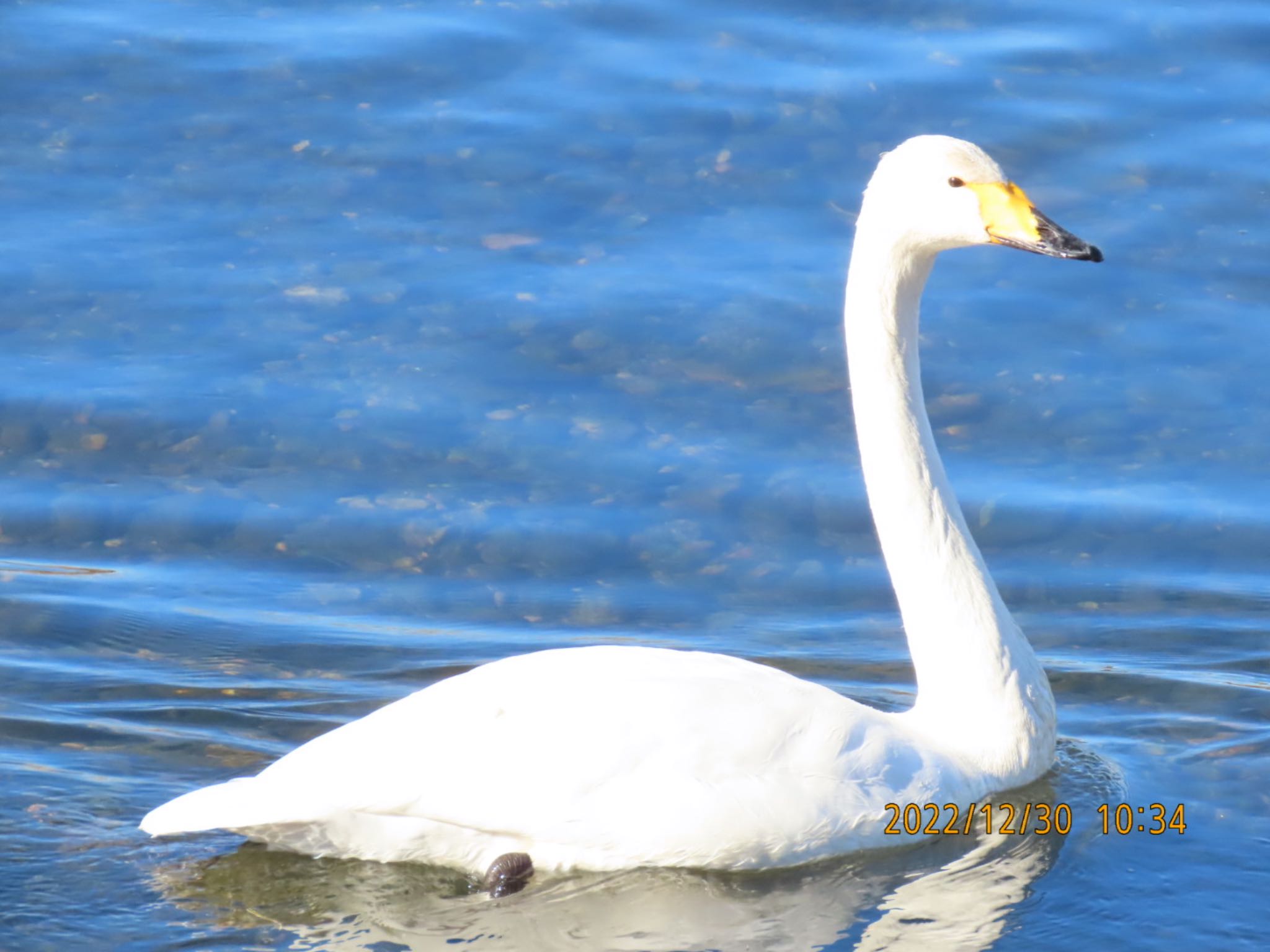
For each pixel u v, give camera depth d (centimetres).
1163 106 1852
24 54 1936
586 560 1391
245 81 1908
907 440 1112
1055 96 1866
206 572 1366
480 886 994
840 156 1795
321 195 1748
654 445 1487
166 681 1239
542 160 1795
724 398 1535
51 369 1537
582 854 990
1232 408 1522
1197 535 1405
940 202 1060
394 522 1416
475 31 1989
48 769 1120
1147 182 1755
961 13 2012
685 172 1780
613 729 985
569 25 2002
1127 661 1286
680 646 1305
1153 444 1491
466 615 1335
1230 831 1065
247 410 1505
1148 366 1564
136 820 1061
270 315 1603
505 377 1547
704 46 1967
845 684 1265
